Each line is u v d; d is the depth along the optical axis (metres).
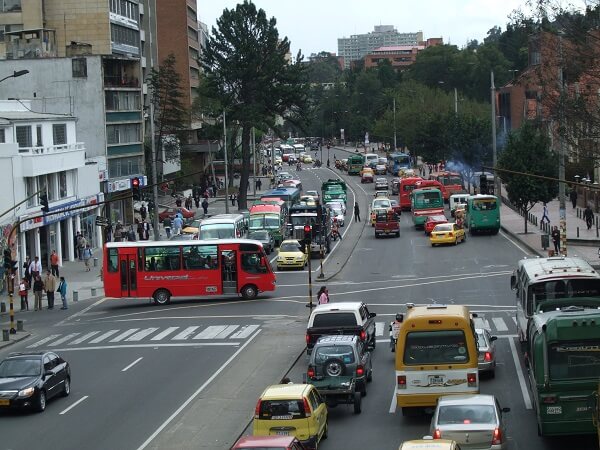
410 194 125.25
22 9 121.75
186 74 174.88
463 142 143.25
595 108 63.66
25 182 78.25
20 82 106.19
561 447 29.95
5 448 32.56
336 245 94.88
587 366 28.86
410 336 33.41
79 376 44.50
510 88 159.00
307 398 30.25
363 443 31.52
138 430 34.38
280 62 128.75
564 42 60.25
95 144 106.44
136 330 56.53
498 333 50.12
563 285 40.56
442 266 76.50
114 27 125.81
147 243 66.69
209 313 61.28
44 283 69.12
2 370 38.53
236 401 38.16
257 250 66.31
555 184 92.12
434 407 33.25
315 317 42.84
